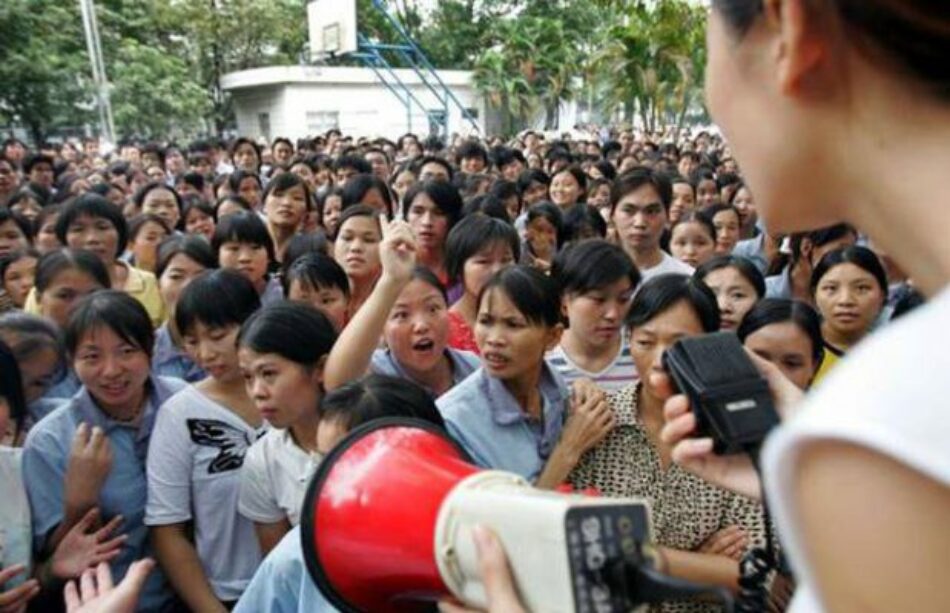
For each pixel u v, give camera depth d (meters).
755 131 0.65
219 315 2.99
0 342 2.68
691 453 1.11
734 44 0.65
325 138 16.27
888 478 0.47
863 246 3.74
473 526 0.89
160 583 2.88
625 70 20.41
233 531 2.86
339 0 25.97
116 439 2.88
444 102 27.56
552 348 3.20
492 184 7.51
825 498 0.50
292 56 30.92
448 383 3.35
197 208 6.49
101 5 24.52
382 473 1.04
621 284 3.20
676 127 21.23
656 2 18.08
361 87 27.95
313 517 1.08
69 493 2.65
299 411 2.62
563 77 28.62
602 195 7.55
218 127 30.25
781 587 1.32
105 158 14.84
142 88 23.75
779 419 1.09
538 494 0.86
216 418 2.91
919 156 0.57
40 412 3.18
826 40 0.58
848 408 0.49
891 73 0.56
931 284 0.59
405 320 3.19
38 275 3.91
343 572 1.05
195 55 28.69
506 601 0.82
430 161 8.13
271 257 4.92
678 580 0.77
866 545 0.48
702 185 7.91
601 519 0.80
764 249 5.84
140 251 5.61
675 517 2.29
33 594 2.43
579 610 0.77
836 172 0.63
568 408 2.61
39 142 21.56
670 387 1.23
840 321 3.65
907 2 0.53
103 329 2.79
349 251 4.36
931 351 0.48
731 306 3.66
